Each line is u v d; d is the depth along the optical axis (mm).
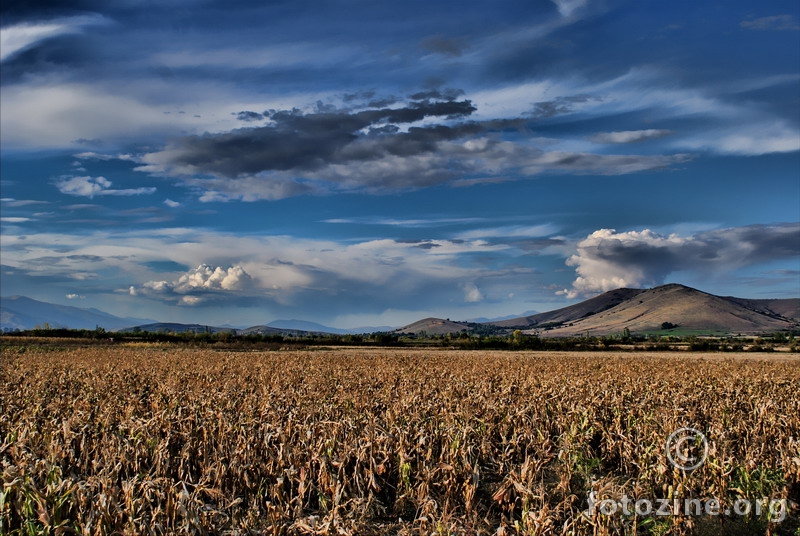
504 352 78000
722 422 18422
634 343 103438
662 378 33125
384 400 22859
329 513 11781
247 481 13492
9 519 10477
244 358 52969
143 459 14523
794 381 32125
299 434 15773
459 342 93938
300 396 23516
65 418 18188
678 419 18453
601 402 21500
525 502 11906
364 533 11391
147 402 23703
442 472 13719
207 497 13500
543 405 21016
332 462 13625
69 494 10883
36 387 27812
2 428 17359
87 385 28375
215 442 15648
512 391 26578
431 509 11477
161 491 11367
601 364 47125
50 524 10156
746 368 41125
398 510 13078
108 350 69312
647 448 14594
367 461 14188
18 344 84000
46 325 101188
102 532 9961
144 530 9953
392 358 55312
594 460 15586
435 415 18766
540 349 90688
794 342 104812
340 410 20719
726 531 12008
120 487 11578
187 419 16984
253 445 15000
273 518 11195
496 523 12328
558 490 13422
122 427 16297
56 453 13938
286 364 44812
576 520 10992
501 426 18219
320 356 57906
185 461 14562
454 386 27797
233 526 11133
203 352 65000
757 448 15414
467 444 15102
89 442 15469
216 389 26906
